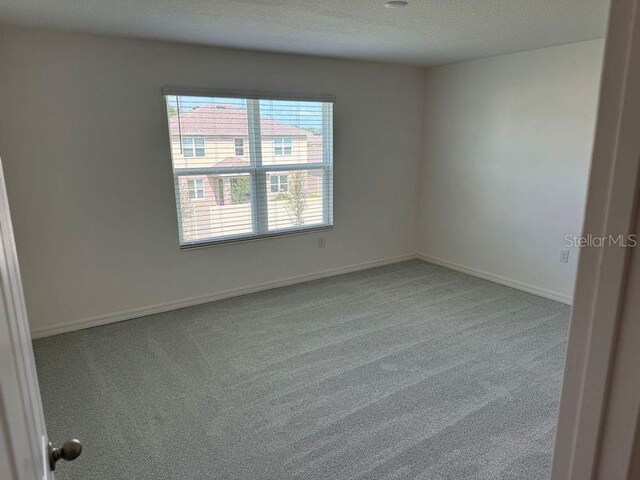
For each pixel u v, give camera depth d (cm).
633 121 45
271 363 286
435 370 276
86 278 336
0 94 285
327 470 194
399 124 477
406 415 231
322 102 418
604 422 53
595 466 55
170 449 208
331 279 456
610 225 49
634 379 49
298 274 443
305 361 288
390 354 296
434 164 491
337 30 296
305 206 435
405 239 520
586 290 53
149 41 324
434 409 236
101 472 193
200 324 347
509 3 238
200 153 366
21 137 296
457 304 385
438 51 380
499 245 436
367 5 240
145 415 233
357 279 455
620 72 46
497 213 432
